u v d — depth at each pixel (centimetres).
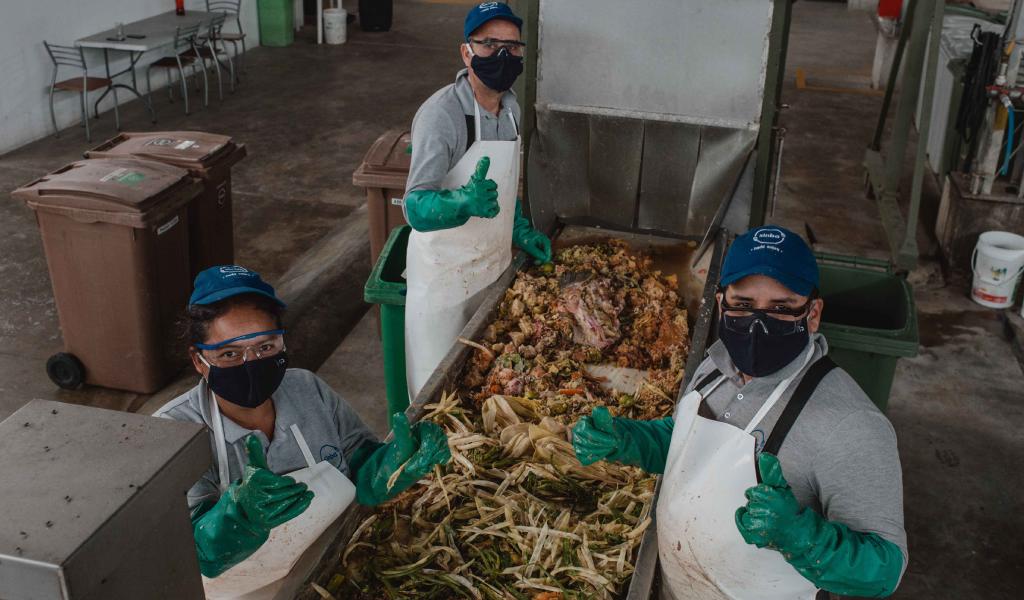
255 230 689
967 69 618
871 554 175
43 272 612
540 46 408
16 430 129
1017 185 611
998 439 459
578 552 246
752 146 402
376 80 1116
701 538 206
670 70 396
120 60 975
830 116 996
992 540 389
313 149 871
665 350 353
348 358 526
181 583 135
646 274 408
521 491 270
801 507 179
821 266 420
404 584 235
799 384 192
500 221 361
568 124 425
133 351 470
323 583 227
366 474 229
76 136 886
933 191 769
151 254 451
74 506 115
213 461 206
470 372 330
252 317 193
